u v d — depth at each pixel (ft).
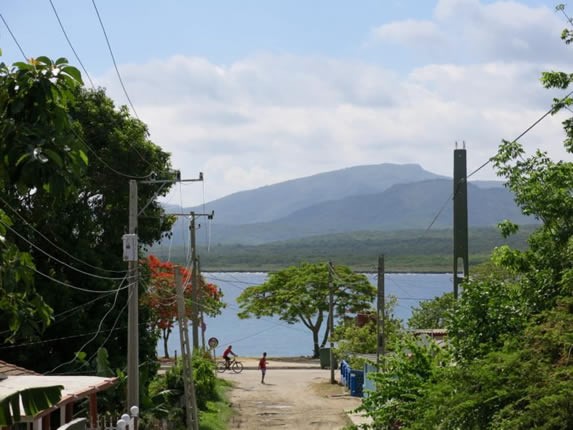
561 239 67.15
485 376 52.37
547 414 46.55
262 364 170.19
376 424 72.90
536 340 53.62
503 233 70.44
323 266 250.57
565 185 68.85
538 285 65.57
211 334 397.80
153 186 119.65
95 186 115.24
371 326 179.63
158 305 177.47
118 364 109.19
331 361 172.96
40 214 96.07
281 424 117.91
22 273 31.24
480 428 52.44
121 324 113.50
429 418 55.98
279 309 248.11
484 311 65.92
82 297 105.60
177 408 107.65
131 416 77.87
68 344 103.35
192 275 160.66
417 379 70.23
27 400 32.65
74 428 46.78
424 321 201.67
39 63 29.07
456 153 95.55
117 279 107.34
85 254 104.88
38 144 27.66
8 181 28.63
